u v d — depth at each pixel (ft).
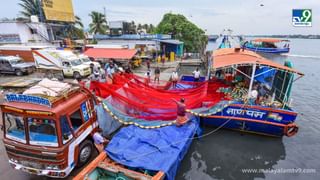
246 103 36.29
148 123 32.60
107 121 33.81
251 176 28.66
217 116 37.60
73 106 24.06
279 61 123.85
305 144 36.50
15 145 22.35
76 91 25.88
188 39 153.17
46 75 75.56
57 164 21.81
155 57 117.50
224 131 39.19
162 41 117.08
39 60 76.79
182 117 31.86
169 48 129.80
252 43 131.34
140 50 114.21
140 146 26.78
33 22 105.81
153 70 94.32
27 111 21.33
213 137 37.58
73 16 127.03
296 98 62.18
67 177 25.05
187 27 150.51
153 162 23.77
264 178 28.30
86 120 26.55
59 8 116.26
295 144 36.37
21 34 102.99
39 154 21.81
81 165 26.55
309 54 196.24
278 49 120.26
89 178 22.59
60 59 75.61
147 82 53.67
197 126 34.60
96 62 85.66
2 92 45.75
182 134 29.76
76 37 143.43
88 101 27.09
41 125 21.93
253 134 38.09
